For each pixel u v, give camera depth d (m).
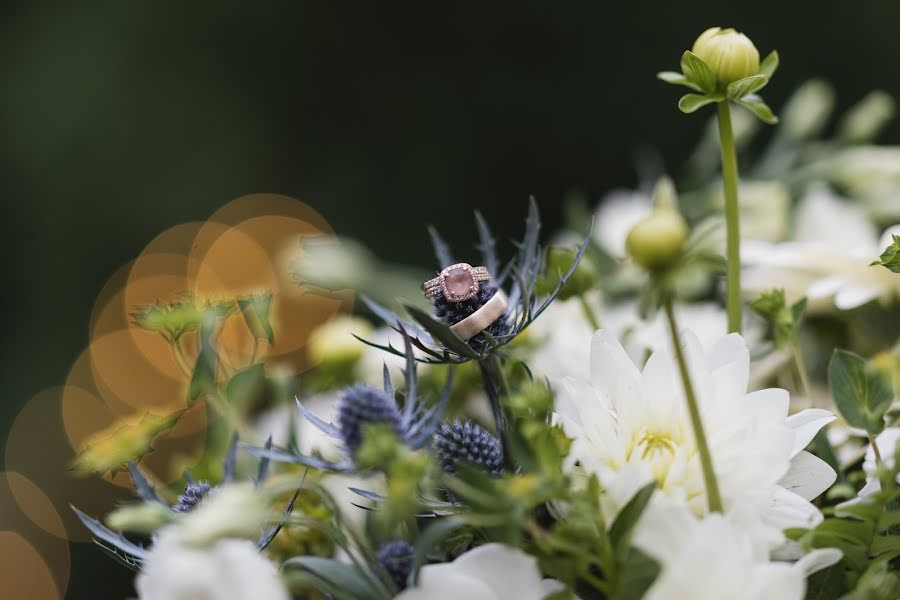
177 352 0.79
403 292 1.00
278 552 0.81
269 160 3.36
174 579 0.68
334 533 0.73
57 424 3.03
